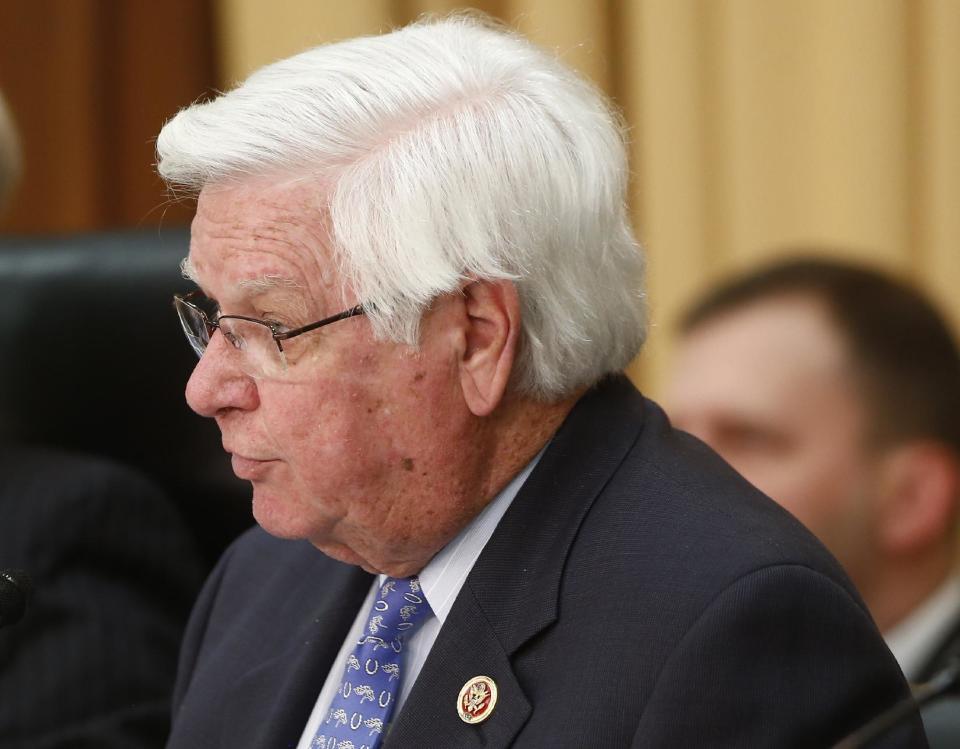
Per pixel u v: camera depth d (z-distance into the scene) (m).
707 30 10.84
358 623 4.92
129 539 6.80
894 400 7.03
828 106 10.66
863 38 10.56
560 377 4.42
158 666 6.63
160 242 7.61
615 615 4.16
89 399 7.41
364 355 4.23
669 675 3.97
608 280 4.47
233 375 4.37
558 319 4.34
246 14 10.69
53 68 10.84
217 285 4.31
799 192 10.79
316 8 10.54
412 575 4.61
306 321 4.23
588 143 4.42
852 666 4.04
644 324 4.69
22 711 6.26
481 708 4.20
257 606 5.33
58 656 6.40
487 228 4.20
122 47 10.95
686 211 10.80
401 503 4.36
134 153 10.98
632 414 4.66
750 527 4.23
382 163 4.20
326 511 4.37
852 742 3.71
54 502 6.69
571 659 4.17
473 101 4.32
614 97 10.95
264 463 4.40
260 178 4.24
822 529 7.02
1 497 6.73
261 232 4.20
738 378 7.19
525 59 4.55
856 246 10.63
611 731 4.00
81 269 7.54
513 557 4.40
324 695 4.85
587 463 4.49
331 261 4.20
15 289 7.50
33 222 10.91
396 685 4.54
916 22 10.62
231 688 5.09
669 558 4.19
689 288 10.82
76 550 6.64
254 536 5.71
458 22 5.00
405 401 4.27
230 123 4.23
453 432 4.33
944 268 10.62
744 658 3.97
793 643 4.00
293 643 5.10
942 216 10.59
